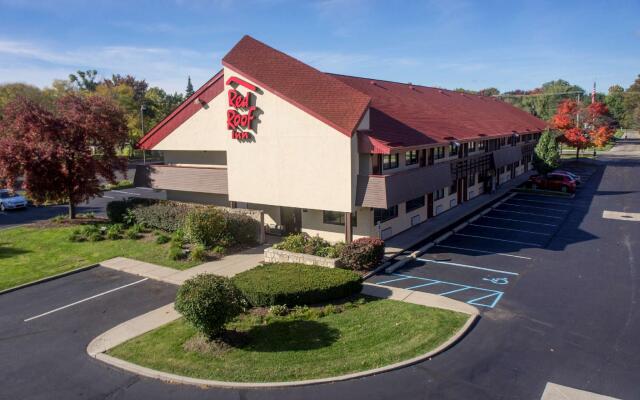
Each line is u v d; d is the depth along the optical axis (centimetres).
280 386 1084
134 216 2764
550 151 4069
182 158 3111
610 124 7150
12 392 1112
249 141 2391
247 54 2438
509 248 2283
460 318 1424
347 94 2239
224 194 2805
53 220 2989
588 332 1348
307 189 2228
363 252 1920
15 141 2686
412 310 1486
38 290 1845
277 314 1475
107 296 1756
